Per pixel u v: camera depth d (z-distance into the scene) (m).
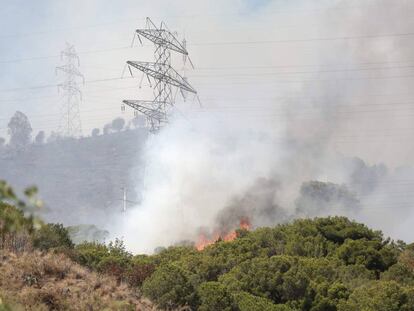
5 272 37.78
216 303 45.72
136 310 40.31
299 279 53.28
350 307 50.78
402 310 51.00
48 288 37.31
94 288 41.28
